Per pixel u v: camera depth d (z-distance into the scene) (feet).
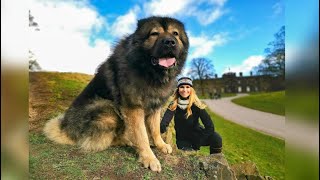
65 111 14.82
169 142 15.29
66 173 11.12
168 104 14.97
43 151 12.42
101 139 12.89
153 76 12.36
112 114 12.84
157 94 12.72
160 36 11.92
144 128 12.57
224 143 16.46
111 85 12.94
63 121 13.88
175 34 12.44
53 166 11.42
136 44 12.35
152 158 12.14
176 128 15.38
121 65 12.62
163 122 14.62
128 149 13.21
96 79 13.73
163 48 11.64
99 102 13.01
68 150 12.80
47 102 16.57
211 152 15.19
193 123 15.12
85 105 13.33
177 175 11.93
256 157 15.65
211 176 12.00
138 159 12.28
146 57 12.25
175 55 11.93
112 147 13.34
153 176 11.60
